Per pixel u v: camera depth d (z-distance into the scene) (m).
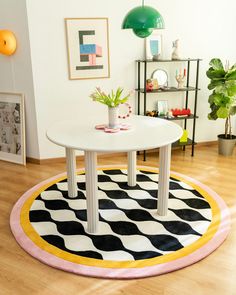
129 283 2.12
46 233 2.66
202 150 4.75
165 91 4.21
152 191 3.41
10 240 2.59
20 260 2.35
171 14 4.24
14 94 4.11
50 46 3.91
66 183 3.61
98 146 2.42
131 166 3.45
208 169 4.00
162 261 2.30
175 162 4.25
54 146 4.27
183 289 2.06
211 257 2.36
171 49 4.37
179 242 2.52
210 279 2.14
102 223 2.81
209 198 3.22
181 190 3.40
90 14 3.95
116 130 2.81
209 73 4.20
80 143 2.50
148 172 3.91
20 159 4.26
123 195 3.32
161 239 2.57
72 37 3.95
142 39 4.23
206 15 4.38
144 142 2.50
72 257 2.35
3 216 2.95
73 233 2.66
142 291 2.05
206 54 4.55
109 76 4.23
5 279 2.16
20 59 3.94
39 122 4.12
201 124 4.87
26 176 3.84
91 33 4.00
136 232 2.67
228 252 2.41
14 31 3.85
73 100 4.19
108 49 4.12
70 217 2.91
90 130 2.88
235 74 4.04
